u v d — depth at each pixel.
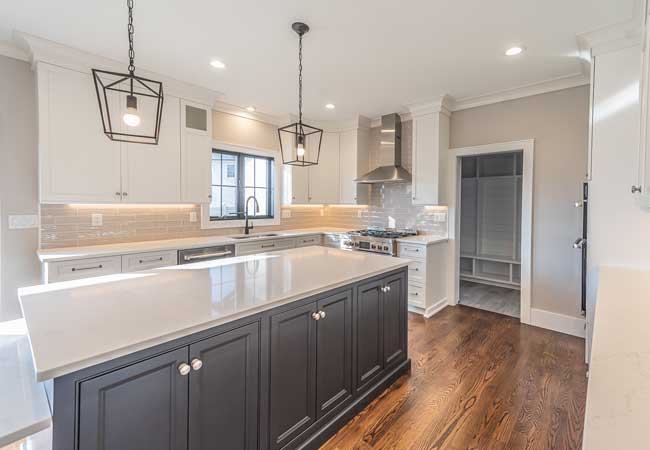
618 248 2.29
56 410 0.91
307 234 4.63
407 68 2.99
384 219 4.83
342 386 1.92
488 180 5.39
